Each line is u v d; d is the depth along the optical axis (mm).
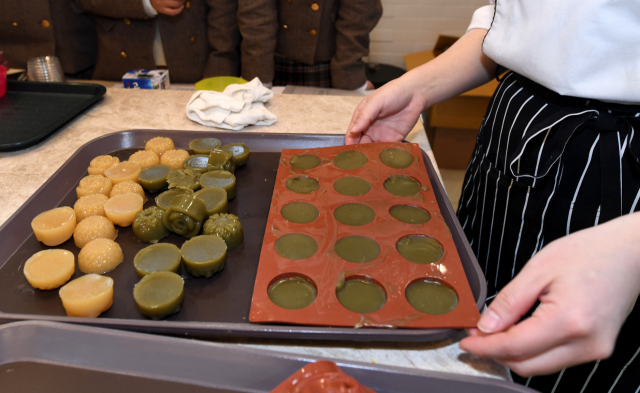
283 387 403
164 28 1869
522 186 784
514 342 421
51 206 785
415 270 603
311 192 792
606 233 451
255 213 781
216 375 473
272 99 1268
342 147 922
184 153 908
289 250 647
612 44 620
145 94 1284
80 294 555
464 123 2326
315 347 526
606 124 666
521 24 730
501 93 877
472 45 969
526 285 439
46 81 1338
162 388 469
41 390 465
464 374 489
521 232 805
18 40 1859
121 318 567
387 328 510
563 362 434
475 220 966
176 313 571
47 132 987
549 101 747
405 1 2711
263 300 551
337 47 1964
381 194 778
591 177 700
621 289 418
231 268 654
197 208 699
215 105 1067
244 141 986
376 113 896
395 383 454
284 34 1965
